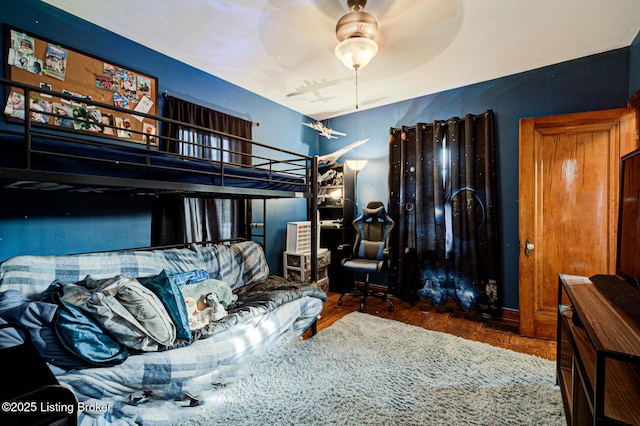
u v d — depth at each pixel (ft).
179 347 5.34
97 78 7.38
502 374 6.55
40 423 2.56
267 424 5.00
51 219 6.77
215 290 6.98
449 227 11.32
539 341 8.51
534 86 9.89
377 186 13.57
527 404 5.52
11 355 3.59
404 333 8.76
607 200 8.28
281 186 8.38
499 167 10.57
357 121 14.12
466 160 10.78
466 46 8.38
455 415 5.24
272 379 6.35
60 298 4.58
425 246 11.82
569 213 8.69
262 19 7.16
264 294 7.75
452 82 10.87
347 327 9.21
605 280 5.50
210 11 6.85
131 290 5.11
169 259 7.71
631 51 8.37
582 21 7.26
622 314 4.16
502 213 10.52
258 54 8.80
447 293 11.30
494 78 10.57
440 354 7.45
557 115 8.66
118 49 7.77
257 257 9.70
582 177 8.55
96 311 4.63
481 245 10.68
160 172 5.77
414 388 6.04
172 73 8.97
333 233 13.99
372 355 7.39
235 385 6.12
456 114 11.42
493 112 10.62
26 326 4.04
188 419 5.10
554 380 6.31
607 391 3.60
